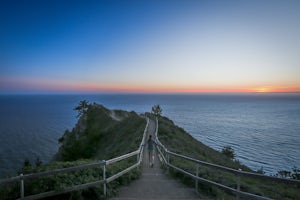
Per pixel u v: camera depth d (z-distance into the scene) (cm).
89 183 803
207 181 873
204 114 16812
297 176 2570
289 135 8312
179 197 883
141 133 3130
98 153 3991
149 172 1356
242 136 8062
